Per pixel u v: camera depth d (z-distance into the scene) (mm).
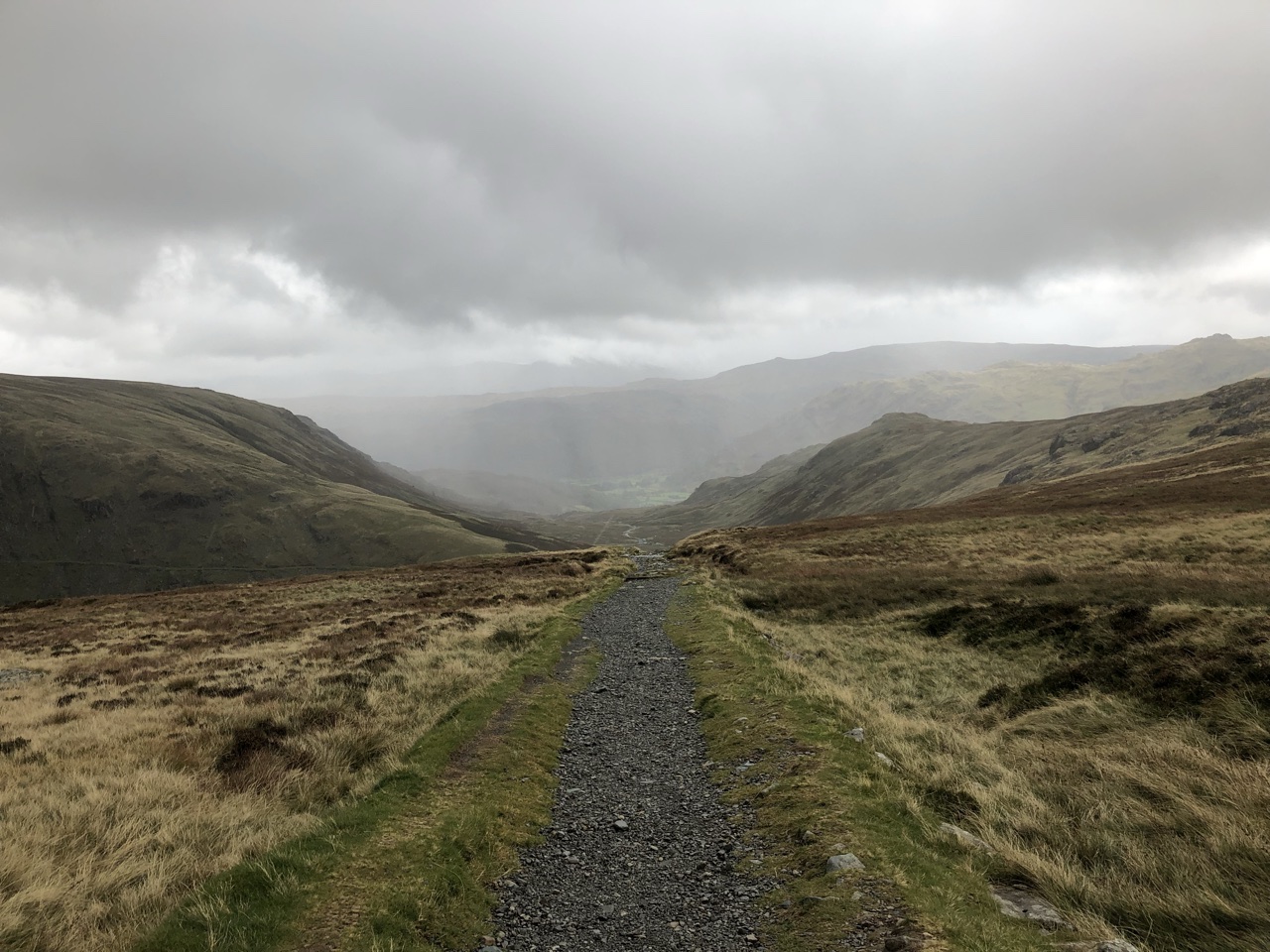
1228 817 9352
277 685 21312
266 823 10898
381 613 39688
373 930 7098
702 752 13977
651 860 9375
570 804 11641
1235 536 38312
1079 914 7211
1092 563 37344
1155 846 9016
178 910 7527
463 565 79125
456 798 11219
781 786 10984
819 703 15836
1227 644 15641
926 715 17859
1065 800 10875
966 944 6215
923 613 28719
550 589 46344
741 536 77000
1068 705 16016
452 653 25000
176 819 10898
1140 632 18594
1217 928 6949
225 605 50688
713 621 29328
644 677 20922
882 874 7793
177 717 17828
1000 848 8852
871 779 10938
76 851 9812
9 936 7227
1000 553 45250
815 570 45344
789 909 7508
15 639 39594
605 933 7543
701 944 7152
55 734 16797
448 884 8297
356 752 14625
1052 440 163875
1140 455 119312
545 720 16297
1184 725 13461
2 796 11977
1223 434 106812
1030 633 22594
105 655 31203
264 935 6957
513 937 7551
